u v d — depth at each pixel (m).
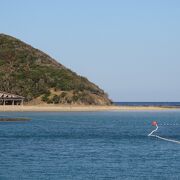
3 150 97.94
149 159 85.69
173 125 196.50
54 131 154.12
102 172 73.06
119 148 103.06
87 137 131.88
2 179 67.75
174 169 75.56
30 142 115.69
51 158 86.50
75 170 74.50
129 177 69.50
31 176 69.75
